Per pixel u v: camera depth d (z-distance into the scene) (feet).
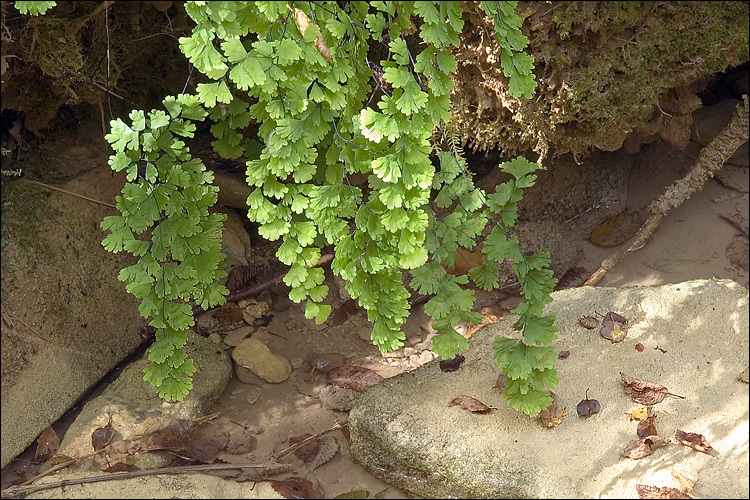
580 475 4.32
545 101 4.79
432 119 4.18
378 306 4.33
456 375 4.60
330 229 4.30
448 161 4.35
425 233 4.33
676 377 4.52
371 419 4.47
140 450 4.51
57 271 4.78
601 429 4.42
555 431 4.42
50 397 4.65
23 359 4.63
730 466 4.31
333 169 4.35
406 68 4.13
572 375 4.56
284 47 4.09
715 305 4.65
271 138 4.21
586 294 4.79
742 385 4.47
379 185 4.31
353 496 4.39
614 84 4.78
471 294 4.33
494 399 4.52
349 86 4.25
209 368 4.76
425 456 4.40
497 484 4.35
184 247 4.36
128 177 4.29
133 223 4.29
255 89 4.29
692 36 4.78
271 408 4.72
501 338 4.36
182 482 4.35
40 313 4.70
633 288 4.77
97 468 4.48
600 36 4.72
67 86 4.82
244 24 4.18
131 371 4.73
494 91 4.78
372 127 4.13
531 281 4.31
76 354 4.75
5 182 4.85
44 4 4.13
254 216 4.31
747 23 4.79
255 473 4.49
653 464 4.33
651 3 4.72
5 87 4.81
